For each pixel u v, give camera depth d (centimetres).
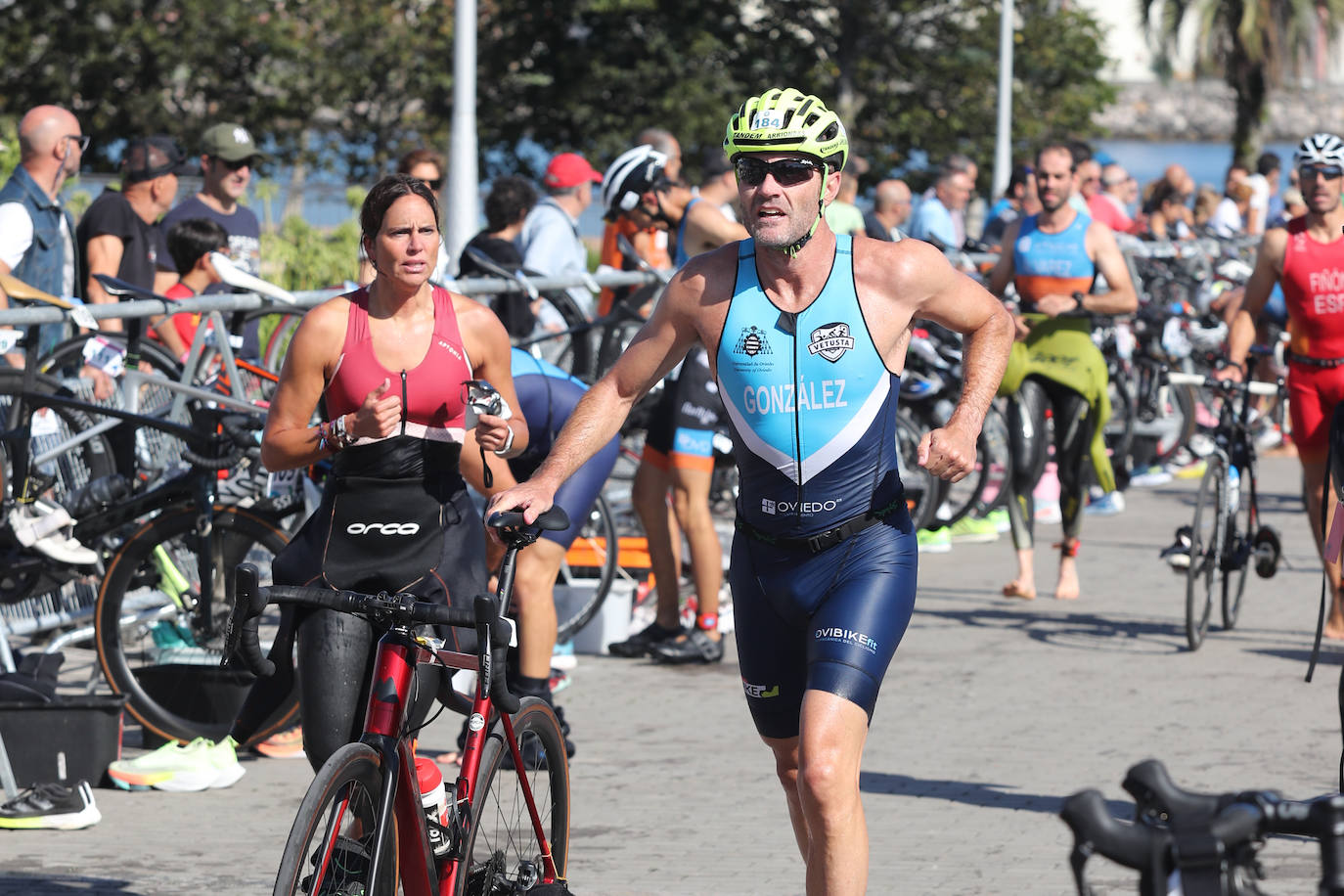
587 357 1692
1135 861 393
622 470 1844
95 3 5125
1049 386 1770
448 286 1438
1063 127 7000
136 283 1658
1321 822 392
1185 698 1379
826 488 729
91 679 1261
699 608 1548
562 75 6569
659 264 1884
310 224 3247
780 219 703
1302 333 1513
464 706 799
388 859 683
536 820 802
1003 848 980
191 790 1112
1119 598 1842
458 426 798
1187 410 2688
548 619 1158
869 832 1013
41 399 1174
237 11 5156
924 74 6969
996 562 2084
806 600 737
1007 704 1359
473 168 2675
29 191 1422
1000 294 1773
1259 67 7031
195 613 1176
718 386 743
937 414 2075
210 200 1742
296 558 781
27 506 1165
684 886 919
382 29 5544
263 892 909
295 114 5481
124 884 920
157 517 1186
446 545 784
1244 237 3153
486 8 6712
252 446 1155
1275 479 2719
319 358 794
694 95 6366
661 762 1187
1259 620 1728
